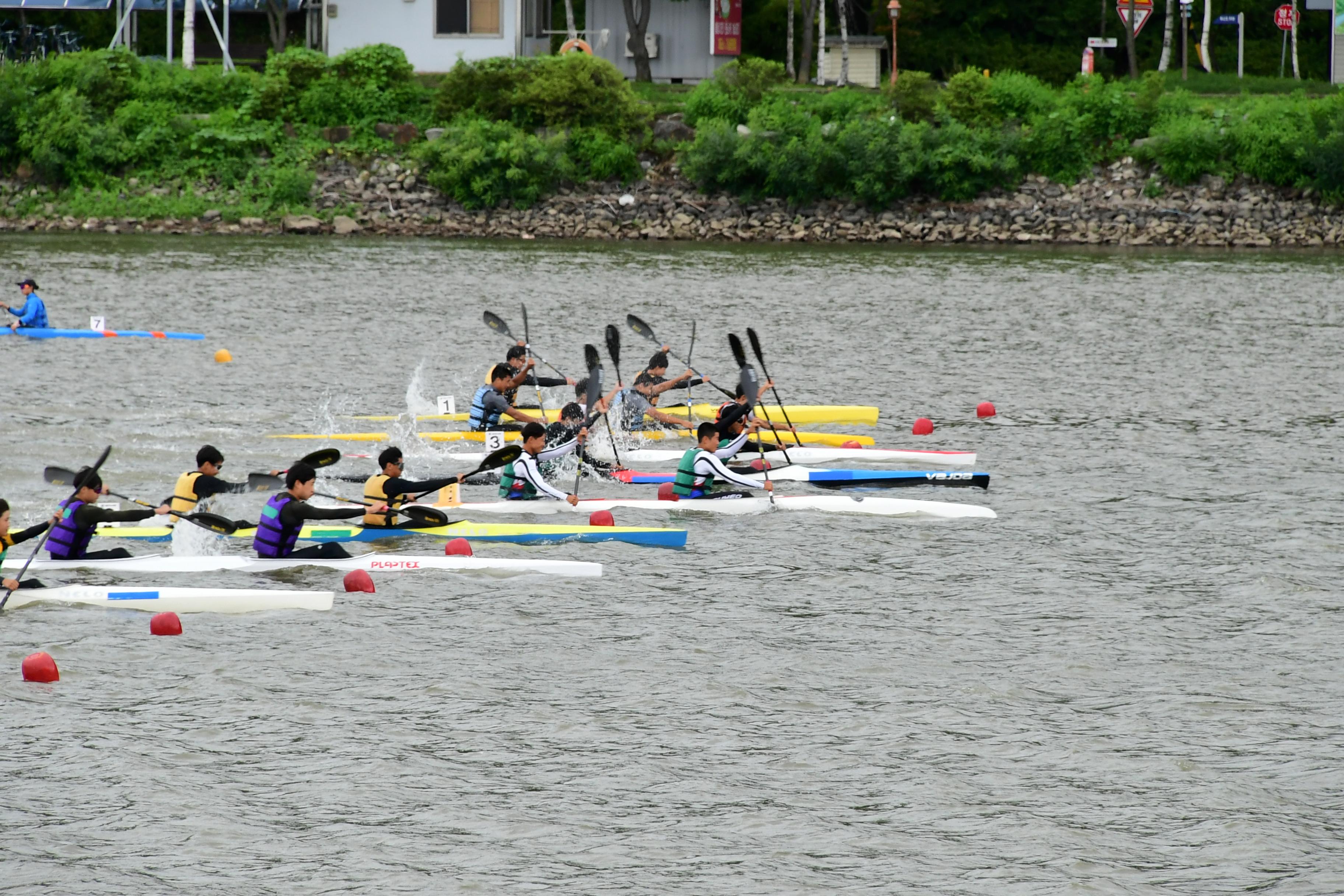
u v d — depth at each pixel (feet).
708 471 238.48
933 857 126.00
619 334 284.61
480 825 130.93
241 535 216.95
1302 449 280.51
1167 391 338.75
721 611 186.80
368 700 156.97
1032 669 167.43
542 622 181.78
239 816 132.05
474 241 653.71
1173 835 129.90
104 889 120.26
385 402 320.91
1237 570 204.64
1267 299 492.13
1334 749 146.61
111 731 148.15
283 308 454.40
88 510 196.44
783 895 120.16
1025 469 265.34
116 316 432.25
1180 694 160.35
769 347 397.80
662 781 139.23
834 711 155.33
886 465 268.21
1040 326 435.12
